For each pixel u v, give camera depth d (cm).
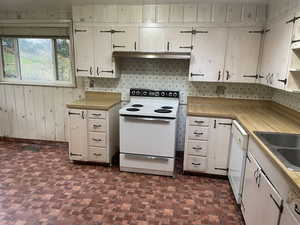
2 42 379
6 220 205
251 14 269
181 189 261
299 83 191
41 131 396
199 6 276
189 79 297
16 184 264
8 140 405
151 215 216
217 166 282
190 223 207
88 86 357
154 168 289
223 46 281
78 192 250
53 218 209
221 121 268
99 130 301
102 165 317
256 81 282
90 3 294
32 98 385
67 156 345
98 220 207
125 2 284
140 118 274
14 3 306
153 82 338
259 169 167
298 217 107
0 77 387
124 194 248
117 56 304
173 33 287
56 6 320
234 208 229
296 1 180
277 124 219
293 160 158
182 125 344
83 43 311
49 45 368
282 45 208
